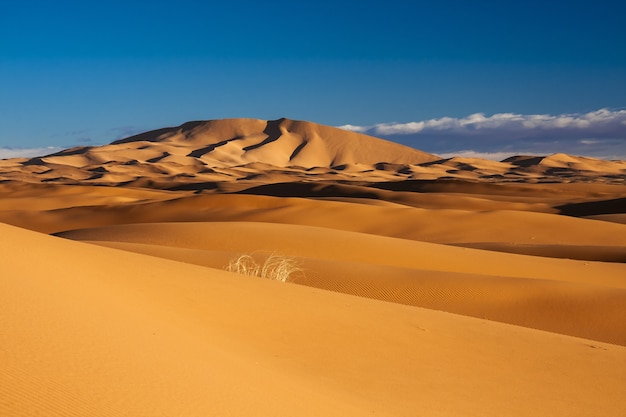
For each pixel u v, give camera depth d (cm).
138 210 7044
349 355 1234
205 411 673
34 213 7138
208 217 6650
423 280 2564
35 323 804
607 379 1286
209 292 1442
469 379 1187
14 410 537
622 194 12625
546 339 1566
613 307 2353
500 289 2475
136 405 635
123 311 1057
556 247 4694
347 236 4094
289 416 741
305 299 1589
